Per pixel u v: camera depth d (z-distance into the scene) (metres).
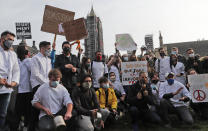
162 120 5.78
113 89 6.85
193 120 6.12
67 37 7.00
